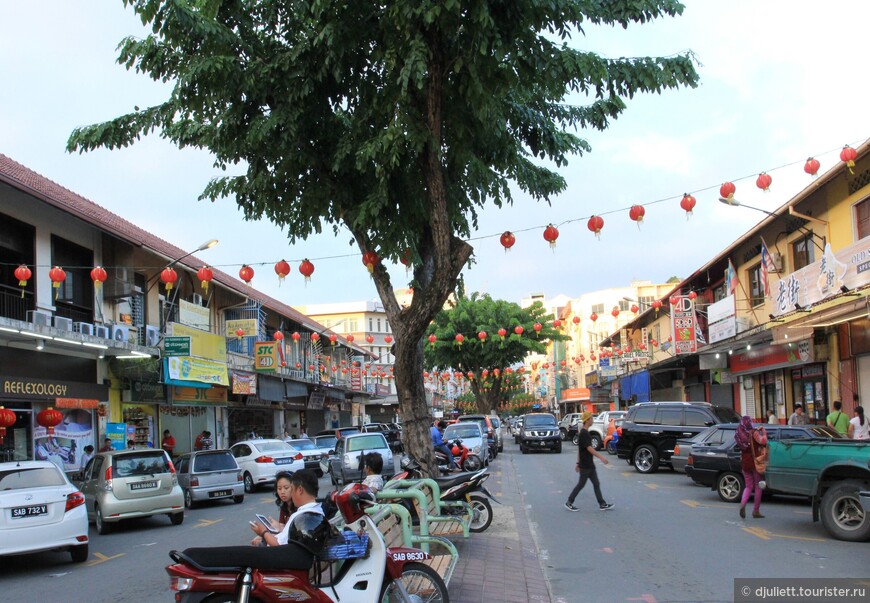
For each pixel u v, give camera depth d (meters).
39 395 17.39
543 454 31.73
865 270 14.84
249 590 4.88
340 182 9.64
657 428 20.88
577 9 7.33
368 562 5.45
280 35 9.20
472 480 10.18
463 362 42.22
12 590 8.98
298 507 5.67
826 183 17.88
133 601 8.17
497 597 7.11
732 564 8.34
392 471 19.95
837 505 9.79
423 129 8.27
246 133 9.09
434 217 8.84
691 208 11.12
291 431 42.41
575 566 8.66
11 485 10.22
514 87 8.71
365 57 8.79
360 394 56.78
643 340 40.19
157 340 22.50
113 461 14.14
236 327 30.39
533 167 11.04
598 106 10.20
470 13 7.30
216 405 28.55
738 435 11.90
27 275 14.71
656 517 12.25
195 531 13.79
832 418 16.70
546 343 41.88
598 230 11.19
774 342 18.97
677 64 8.17
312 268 11.84
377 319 75.12
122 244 21.67
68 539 10.27
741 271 25.52
